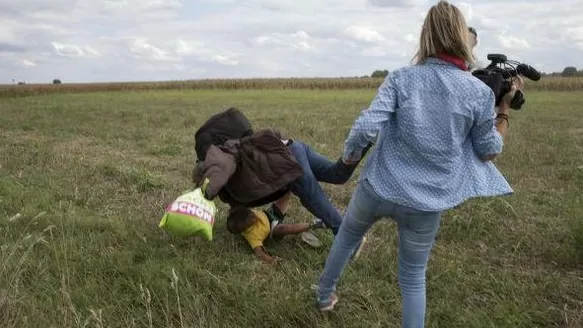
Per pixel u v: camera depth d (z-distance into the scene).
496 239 5.31
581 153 9.95
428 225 3.06
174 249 4.71
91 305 3.75
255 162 4.55
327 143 11.28
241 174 4.59
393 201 2.98
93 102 29.47
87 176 7.51
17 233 5.00
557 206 6.34
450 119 2.90
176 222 4.29
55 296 3.84
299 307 3.80
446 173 2.97
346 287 4.16
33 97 40.56
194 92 51.78
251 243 4.82
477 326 3.59
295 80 66.56
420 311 3.18
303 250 4.85
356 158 3.14
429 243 3.13
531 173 8.30
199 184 4.53
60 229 5.17
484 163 3.15
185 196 4.37
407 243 3.13
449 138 2.92
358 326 3.66
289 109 22.38
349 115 18.45
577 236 4.84
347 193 7.11
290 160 4.55
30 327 3.32
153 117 17.31
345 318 3.77
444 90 2.91
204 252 4.79
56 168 8.05
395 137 3.03
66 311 3.49
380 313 3.80
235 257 4.71
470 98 2.91
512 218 5.95
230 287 4.09
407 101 2.94
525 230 5.48
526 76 3.80
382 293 4.09
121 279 4.19
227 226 4.86
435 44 2.97
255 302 3.88
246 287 4.05
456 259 4.76
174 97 38.19
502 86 3.57
